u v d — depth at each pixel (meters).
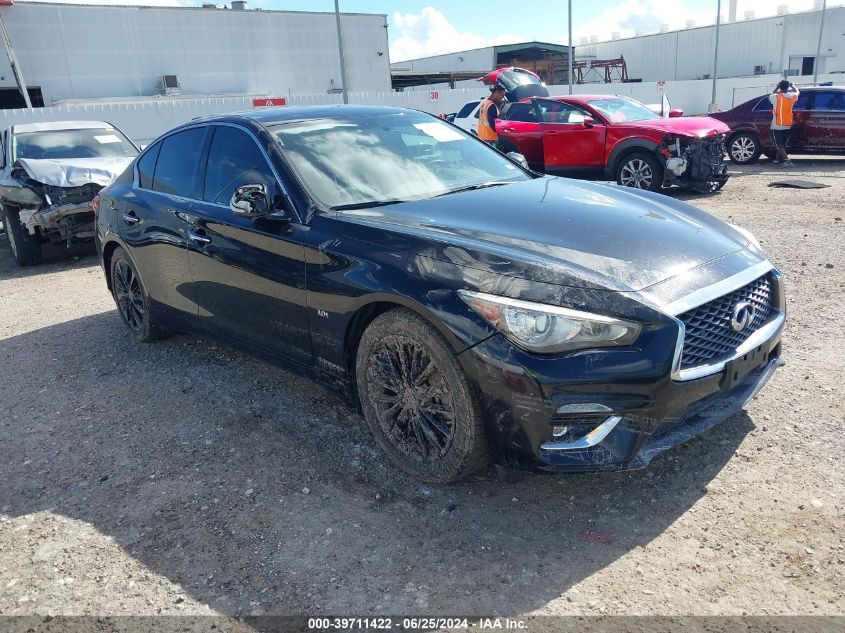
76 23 28.28
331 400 4.09
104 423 4.00
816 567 2.43
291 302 3.46
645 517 2.79
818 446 3.17
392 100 24.92
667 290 2.69
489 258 2.78
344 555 2.68
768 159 15.53
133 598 2.53
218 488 3.22
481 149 4.44
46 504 3.21
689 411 2.75
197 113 21.14
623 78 46.00
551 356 2.56
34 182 8.38
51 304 6.79
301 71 33.91
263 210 3.44
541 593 2.41
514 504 2.93
